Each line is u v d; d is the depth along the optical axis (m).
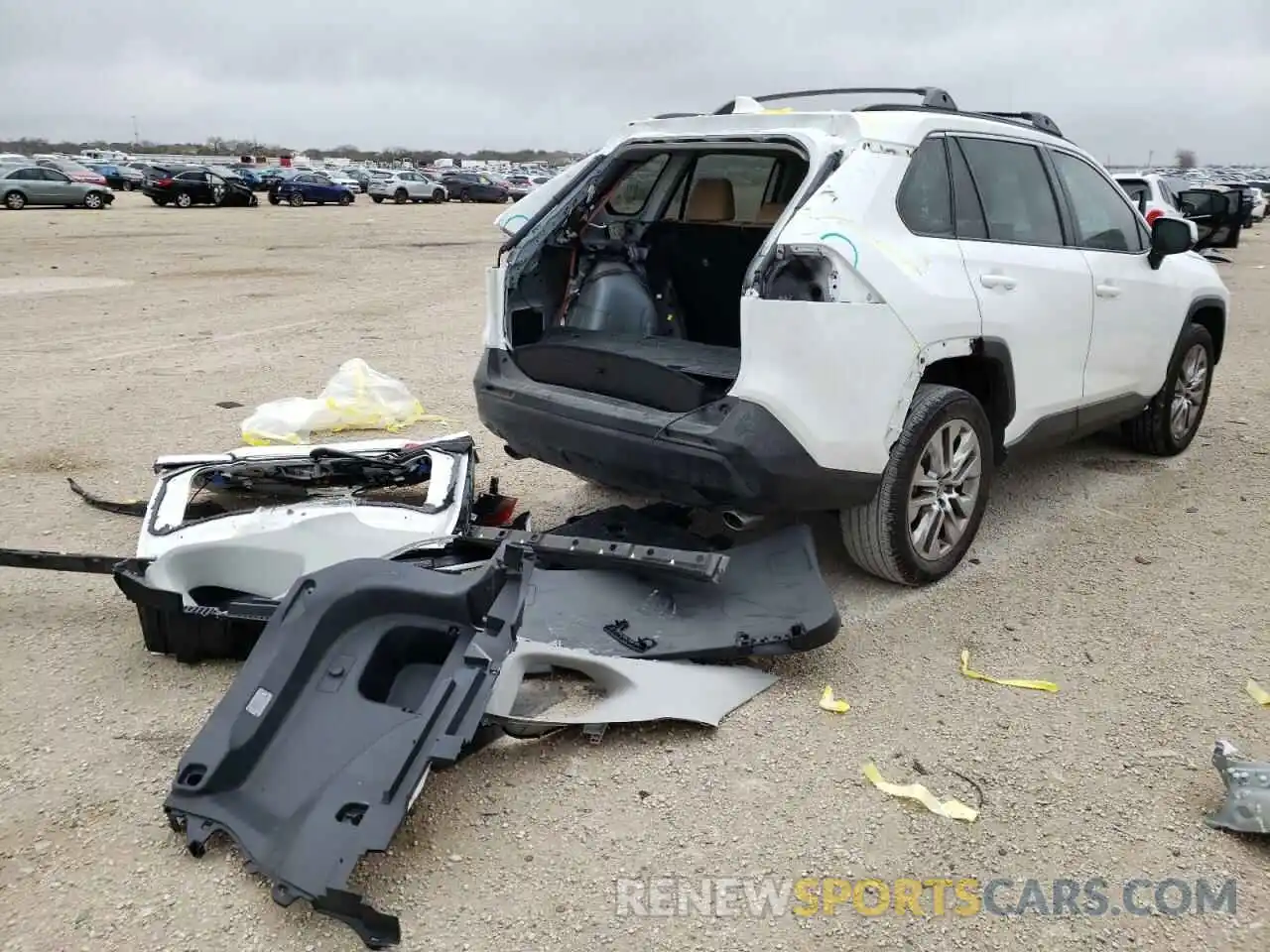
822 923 2.50
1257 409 7.39
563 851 2.73
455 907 2.52
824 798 2.95
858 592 4.26
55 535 4.84
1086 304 4.73
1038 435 4.68
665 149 4.23
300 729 2.76
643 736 3.25
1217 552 4.73
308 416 6.26
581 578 3.81
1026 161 4.63
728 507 3.64
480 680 2.87
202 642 3.59
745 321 3.50
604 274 4.74
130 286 14.35
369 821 2.46
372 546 3.77
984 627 3.99
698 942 2.43
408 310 12.25
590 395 3.97
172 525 3.88
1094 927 2.49
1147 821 2.87
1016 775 3.06
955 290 3.90
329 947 2.41
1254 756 3.15
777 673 3.63
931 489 4.07
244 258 18.73
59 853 2.70
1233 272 16.94
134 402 7.43
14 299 12.74
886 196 3.73
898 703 3.45
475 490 5.04
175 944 2.41
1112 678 3.62
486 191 49.84
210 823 2.59
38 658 3.71
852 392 3.52
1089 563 4.60
